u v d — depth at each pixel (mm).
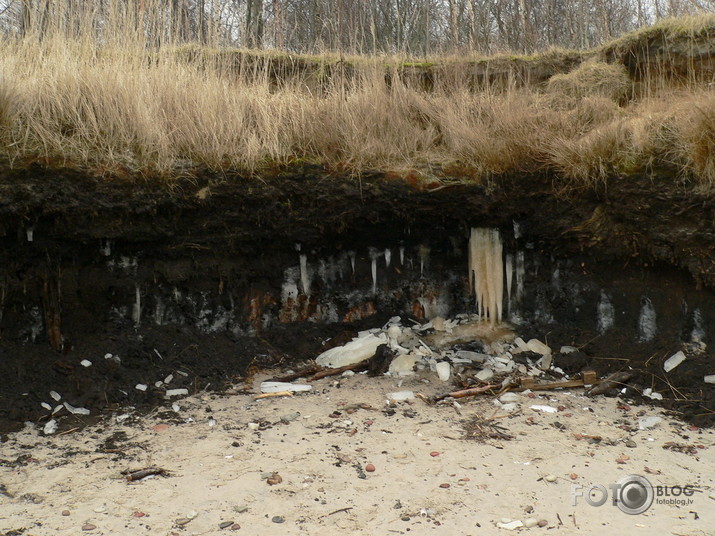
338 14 7770
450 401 4445
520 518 2953
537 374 4938
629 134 5059
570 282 5363
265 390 4625
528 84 6953
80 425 3994
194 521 2910
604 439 3861
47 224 4402
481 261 5445
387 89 6367
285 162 4996
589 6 11297
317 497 3129
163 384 4578
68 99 4785
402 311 5629
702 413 4215
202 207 4828
